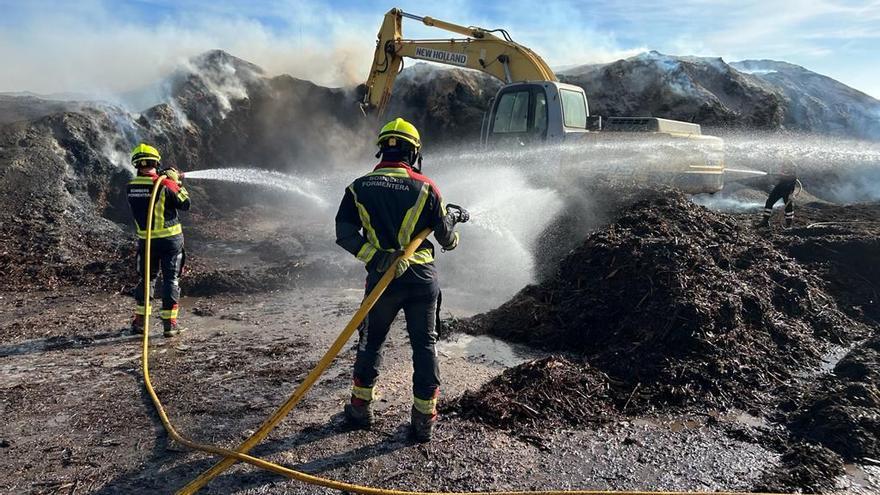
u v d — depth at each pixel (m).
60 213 9.44
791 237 7.60
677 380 4.36
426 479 3.13
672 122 8.99
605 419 3.90
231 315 6.23
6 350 5.07
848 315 6.21
